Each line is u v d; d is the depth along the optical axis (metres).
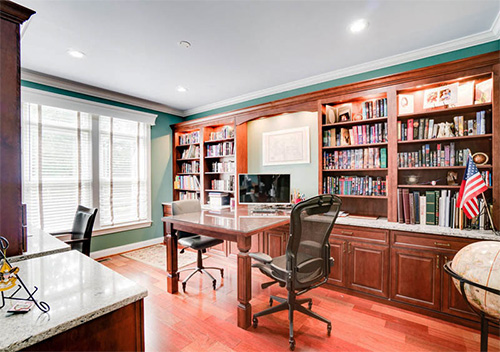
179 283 2.80
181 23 2.04
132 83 3.38
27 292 0.84
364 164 2.70
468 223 2.09
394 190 2.43
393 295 2.26
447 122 2.37
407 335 1.86
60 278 1.04
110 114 3.77
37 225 3.12
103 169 3.78
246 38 2.27
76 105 3.40
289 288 1.71
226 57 2.64
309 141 3.35
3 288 0.79
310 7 1.84
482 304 1.11
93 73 3.04
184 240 2.79
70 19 1.96
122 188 4.00
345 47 2.44
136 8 1.84
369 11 1.89
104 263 3.46
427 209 2.27
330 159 2.91
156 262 3.48
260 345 1.76
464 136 2.13
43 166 3.18
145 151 4.32
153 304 2.32
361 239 2.43
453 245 1.99
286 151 3.54
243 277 1.96
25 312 0.78
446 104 2.21
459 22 2.03
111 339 0.87
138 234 4.18
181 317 2.11
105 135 3.80
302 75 3.13
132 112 4.03
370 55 2.60
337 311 2.20
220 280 2.88
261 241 3.14
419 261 2.14
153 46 2.40
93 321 0.82
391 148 2.46
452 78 2.15
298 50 2.50
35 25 2.04
